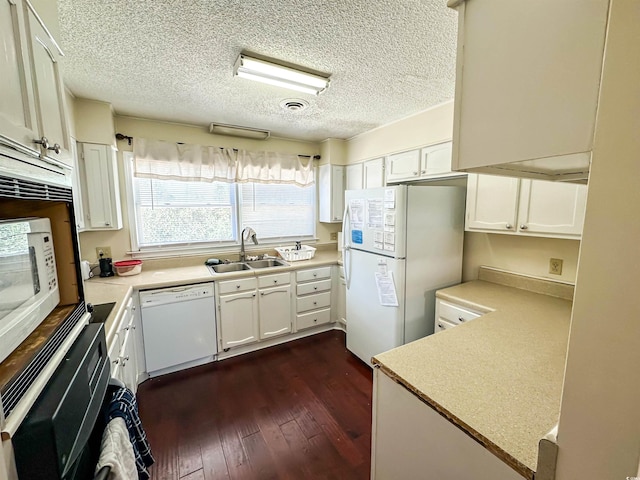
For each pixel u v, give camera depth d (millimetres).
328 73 1854
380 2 1225
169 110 2498
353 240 2643
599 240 460
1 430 540
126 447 846
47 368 719
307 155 3619
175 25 1362
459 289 2156
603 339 467
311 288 3146
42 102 871
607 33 433
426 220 2262
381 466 1127
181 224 2979
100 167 2299
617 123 429
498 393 915
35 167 814
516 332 1360
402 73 1858
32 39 821
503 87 602
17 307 740
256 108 2473
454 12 1289
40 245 893
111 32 1409
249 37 1468
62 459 609
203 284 2518
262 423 1906
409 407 982
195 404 2092
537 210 1763
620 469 463
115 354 1489
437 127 2463
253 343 2891
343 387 2293
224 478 1517
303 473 1549
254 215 3383
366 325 2564
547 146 544
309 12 1283
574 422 518
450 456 852
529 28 556
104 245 2613
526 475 649
